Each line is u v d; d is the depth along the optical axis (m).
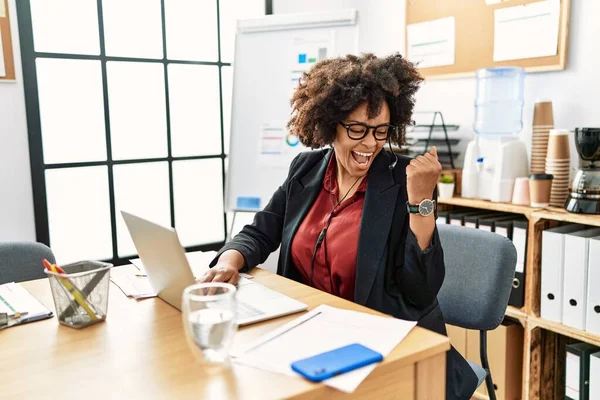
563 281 2.01
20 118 2.42
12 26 2.36
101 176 2.71
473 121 2.60
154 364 0.92
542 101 2.19
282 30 2.65
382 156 1.47
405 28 2.84
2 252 1.62
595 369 1.96
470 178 2.35
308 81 1.50
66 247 2.66
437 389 0.99
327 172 1.55
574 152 2.23
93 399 0.80
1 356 0.97
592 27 2.14
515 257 1.55
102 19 2.62
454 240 1.65
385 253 1.34
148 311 1.19
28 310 1.17
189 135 2.97
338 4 3.07
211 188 3.08
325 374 0.84
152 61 2.79
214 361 0.90
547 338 2.18
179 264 1.09
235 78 2.74
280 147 2.65
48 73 2.51
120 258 2.79
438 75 2.71
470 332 2.28
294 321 1.08
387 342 0.97
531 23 2.31
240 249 1.50
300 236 1.50
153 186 2.88
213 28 2.97
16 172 2.43
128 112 2.76
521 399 2.25
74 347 1.00
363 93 1.33
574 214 1.95
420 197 1.21
